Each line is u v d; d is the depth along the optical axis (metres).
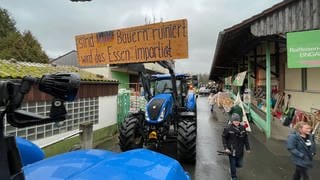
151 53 7.21
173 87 9.34
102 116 10.91
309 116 10.58
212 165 7.64
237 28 9.62
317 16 8.64
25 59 32.31
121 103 12.45
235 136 6.27
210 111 23.19
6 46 32.41
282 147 9.45
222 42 11.10
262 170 7.14
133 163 1.72
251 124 15.09
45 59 34.72
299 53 7.84
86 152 2.01
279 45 14.20
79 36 7.87
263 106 16.58
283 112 13.88
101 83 10.78
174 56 7.04
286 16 9.08
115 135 11.66
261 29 9.35
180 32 6.93
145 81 9.62
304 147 5.46
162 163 1.80
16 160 0.99
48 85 1.08
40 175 1.51
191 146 7.52
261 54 15.68
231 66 24.94
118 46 7.48
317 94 10.39
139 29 7.27
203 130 13.53
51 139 7.66
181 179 1.83
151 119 7.91
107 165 1.66
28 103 6.79
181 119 8.22
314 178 6.46
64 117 1.13
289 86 13.39
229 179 6.54
